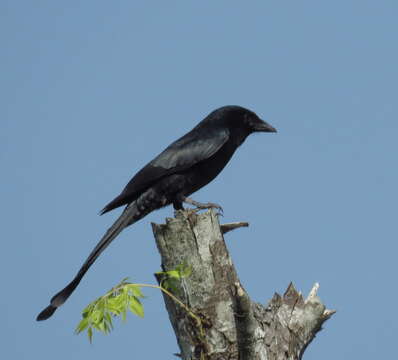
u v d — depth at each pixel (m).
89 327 8.13
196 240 10.33
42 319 12.33
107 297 8.42
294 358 10.31
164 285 10.18
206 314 10.05
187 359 10.10
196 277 10.20
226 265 10.34
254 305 10.16
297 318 10.69
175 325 10.33
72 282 12.89
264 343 9.84
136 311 8.25
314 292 11.12
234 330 9.98
